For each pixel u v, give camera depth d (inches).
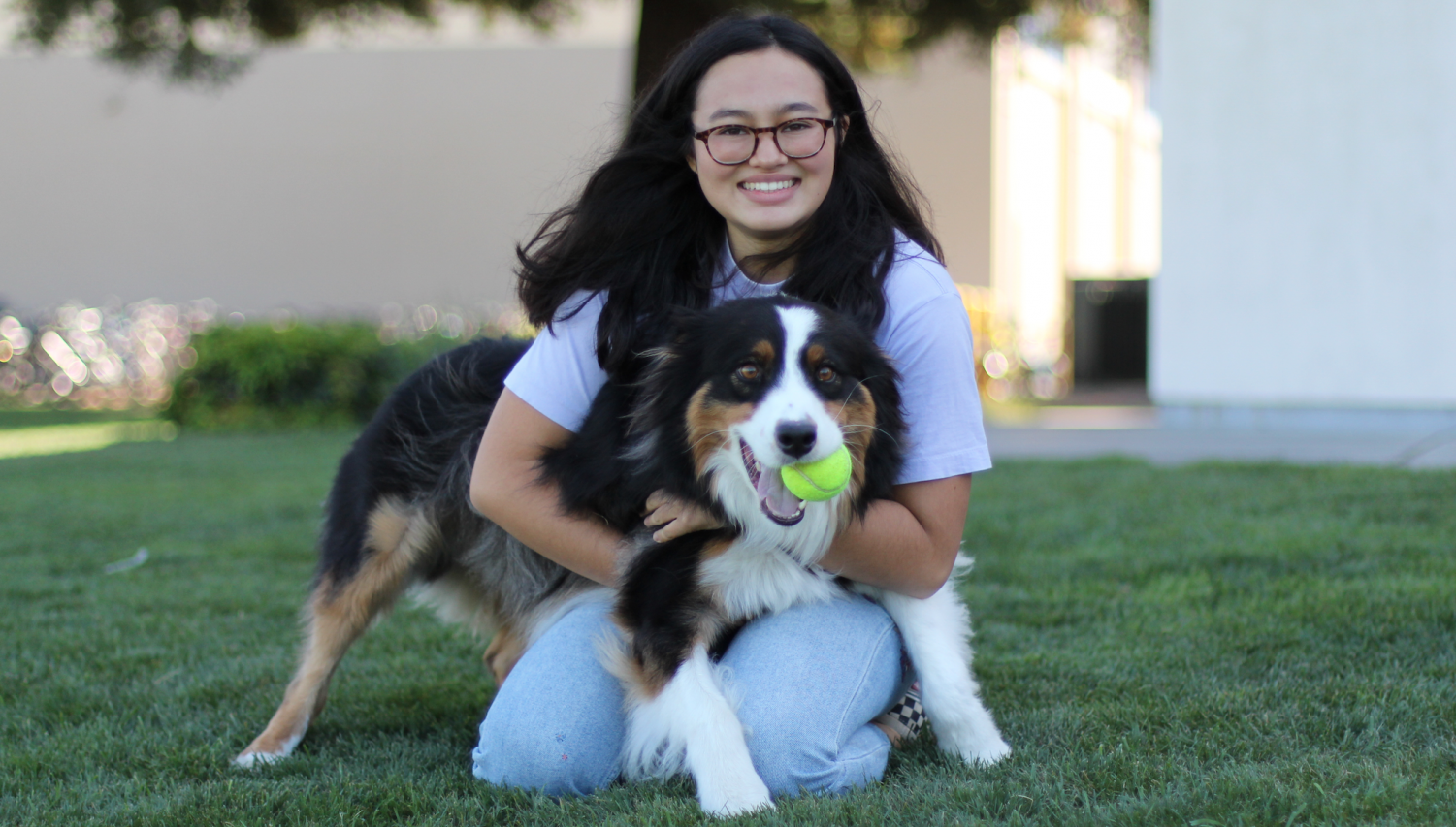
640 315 99.3
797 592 95.0
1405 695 105.1
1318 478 231.0
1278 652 123.9
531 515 97.8
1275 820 77.3
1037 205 579.8
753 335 88.7
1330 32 336.8
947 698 94.9
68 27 342.3
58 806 92.7
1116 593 155.3
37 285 569.0
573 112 531.8
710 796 85.6
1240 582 154.6
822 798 86.8
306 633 113.6
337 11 343.6
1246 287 355.9
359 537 111.0
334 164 549.3
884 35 350.3
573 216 100.8
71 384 535.8
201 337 423.5
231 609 160.6
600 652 94.8
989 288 502.6
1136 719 103.8
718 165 94.2
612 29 526.0
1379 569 154.5
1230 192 355.3
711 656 97.7
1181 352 367.9
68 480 282.2
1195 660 123.2
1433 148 327.3
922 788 88.0
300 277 555.8
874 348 92.4
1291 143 345.4
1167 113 361.4
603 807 89.4
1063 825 78.7
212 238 559.8
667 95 97.0
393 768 100.0
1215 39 351.9
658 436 93.4
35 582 175.3
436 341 432.1
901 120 498.6
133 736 109.0
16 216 568.1
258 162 554.6
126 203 562.3
